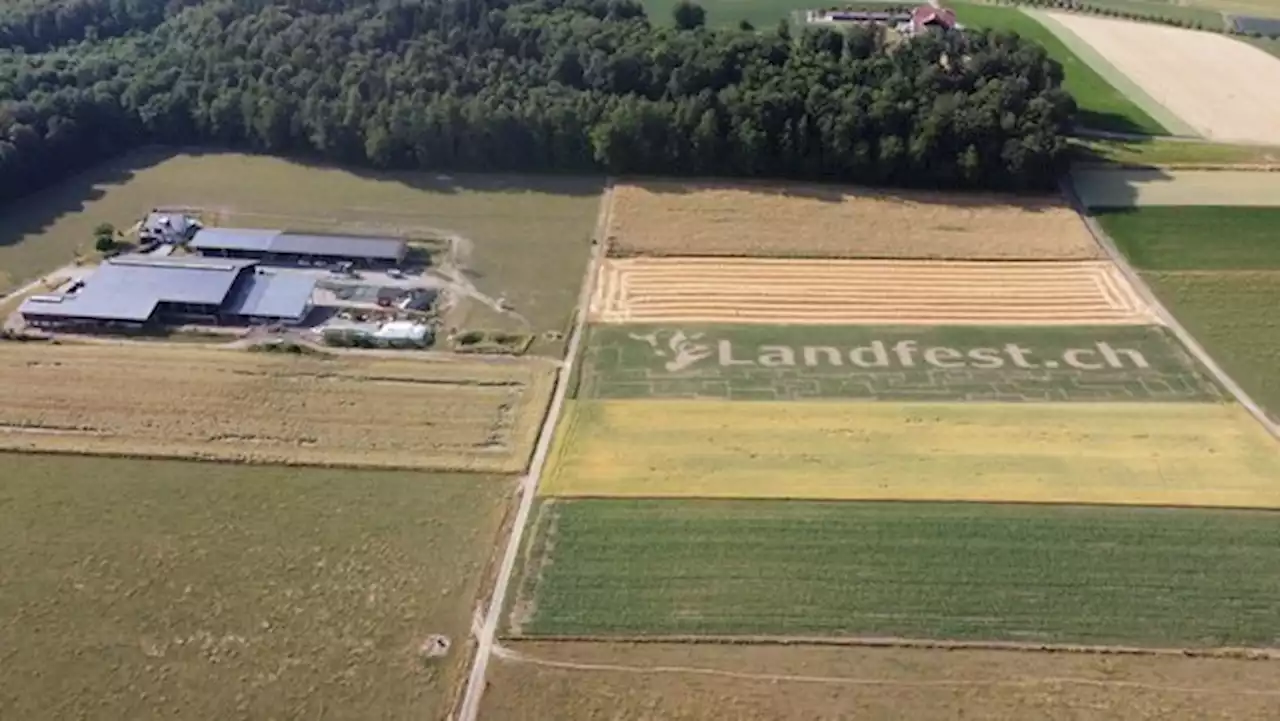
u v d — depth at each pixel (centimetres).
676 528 5041
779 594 4653
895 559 4834
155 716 4100
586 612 4572
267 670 4303
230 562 4856
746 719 4075
